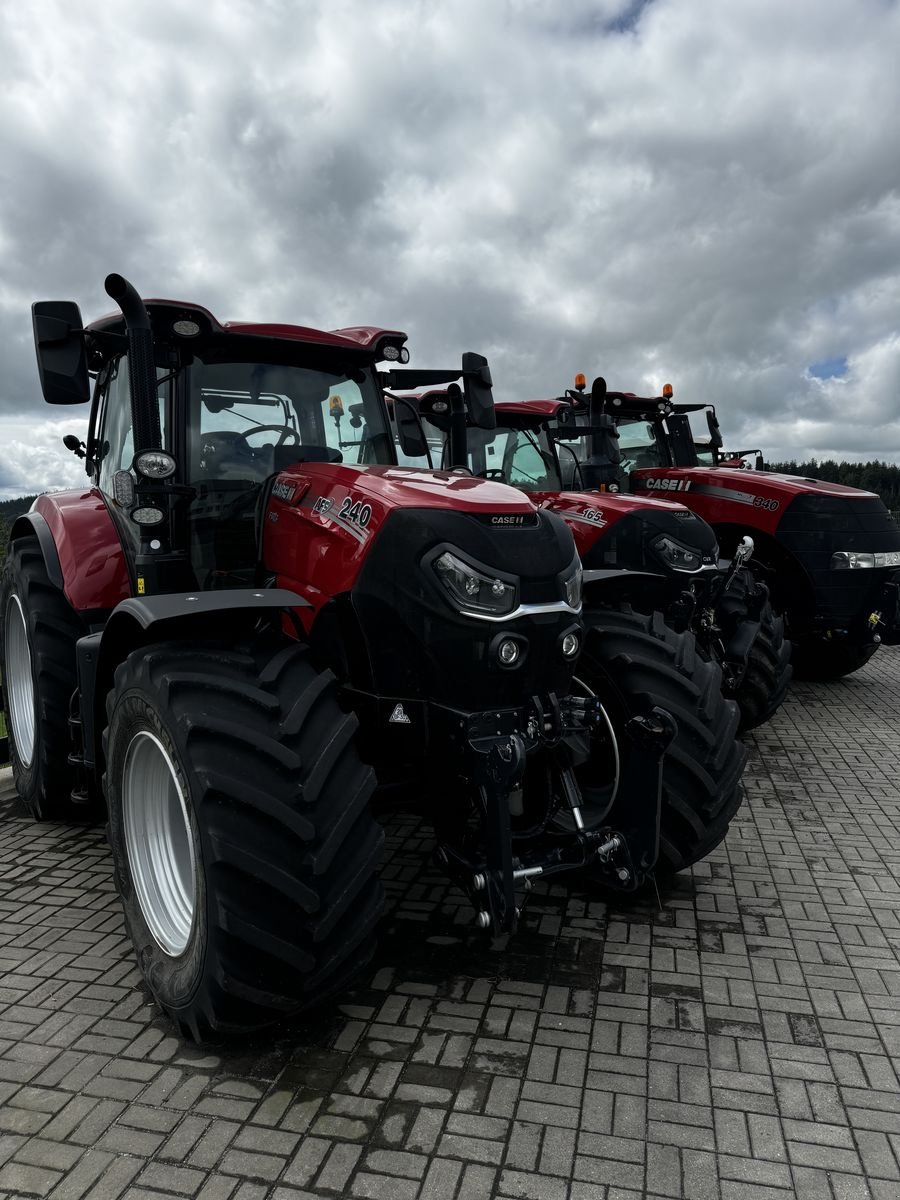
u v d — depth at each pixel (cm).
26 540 414
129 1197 179
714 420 846
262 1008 216
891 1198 177
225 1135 196
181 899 253
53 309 285
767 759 481
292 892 210
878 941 280
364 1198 178
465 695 250
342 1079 214
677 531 520
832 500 623
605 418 626
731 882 324
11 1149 193
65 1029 239
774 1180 181
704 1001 247
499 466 621
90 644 317
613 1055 222
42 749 373
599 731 325
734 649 488
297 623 275
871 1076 214
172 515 305
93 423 408
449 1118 200
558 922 294
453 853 260
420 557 251
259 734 219
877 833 371
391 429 358
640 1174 183
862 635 631
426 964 268
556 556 262
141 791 264
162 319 306
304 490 295
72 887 332
